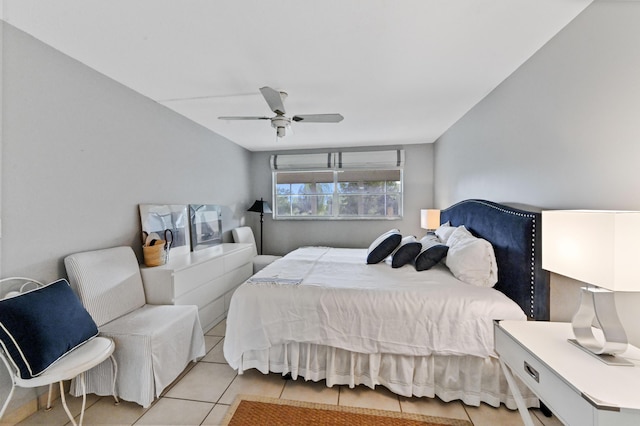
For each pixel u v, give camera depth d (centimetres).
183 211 316
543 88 183
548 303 169
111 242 226
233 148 440
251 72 215
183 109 295
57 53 184
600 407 84
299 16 152
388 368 187
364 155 460
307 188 499
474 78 228
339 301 189
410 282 209
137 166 252
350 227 483
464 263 208
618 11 131
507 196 228
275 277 225
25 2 139
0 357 149
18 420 162
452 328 174
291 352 196
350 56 193
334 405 179
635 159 125
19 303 142
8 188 160
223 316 314
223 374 212
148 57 193
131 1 139
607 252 103
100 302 193
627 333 129
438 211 374
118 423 164
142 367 174
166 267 242
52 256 182
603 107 140
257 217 509
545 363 108
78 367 144
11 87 160
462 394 179
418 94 259
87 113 205
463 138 321
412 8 146
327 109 297
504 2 142
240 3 141
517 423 164
